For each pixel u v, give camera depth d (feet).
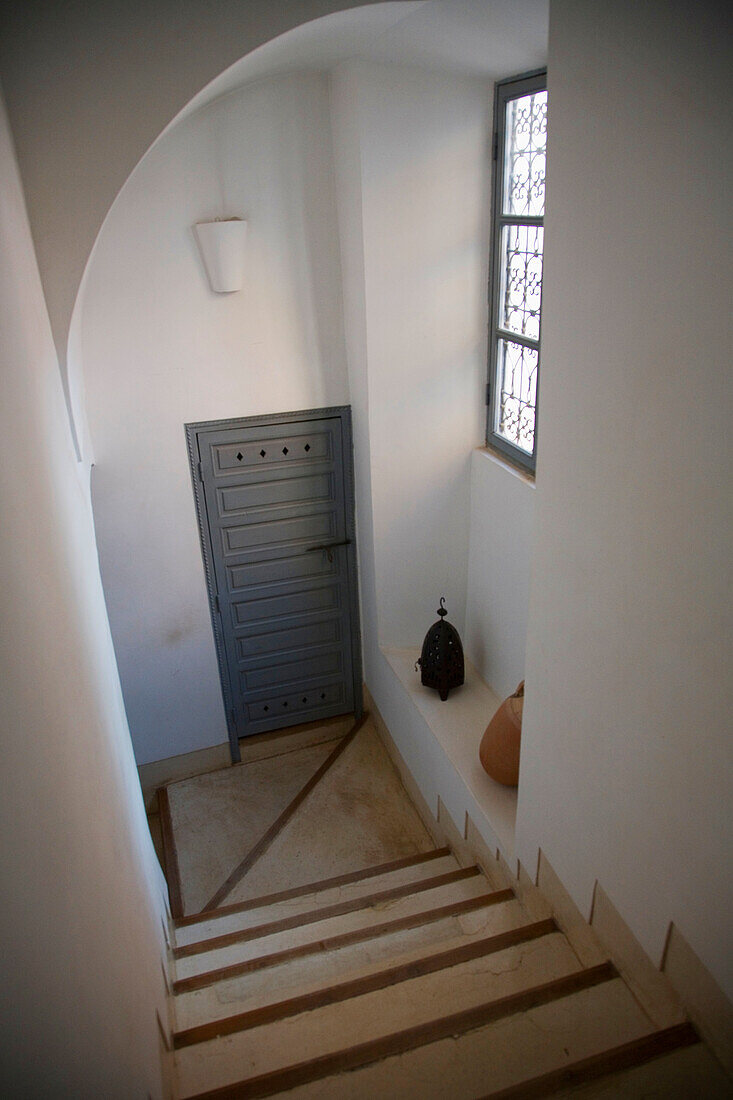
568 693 8.25
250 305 14.01
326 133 13.28
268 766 17.70
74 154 8.12
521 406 13.15
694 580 5.78
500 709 12.25
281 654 17.22
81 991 3.84
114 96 7.91
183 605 15.92
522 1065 7.19
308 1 7.93
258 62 9.75
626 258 5.95
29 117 7.87
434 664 14.55
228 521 15.53
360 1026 8.11
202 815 16.43
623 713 7.17
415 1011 8.25
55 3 7.47
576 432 7.17
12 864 3.00
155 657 16.17
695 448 5.50
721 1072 6.67
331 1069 7.18
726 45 4.52
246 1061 7.68
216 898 14.29
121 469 14.42
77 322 10.67
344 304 14.48
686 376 5.47
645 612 6.52
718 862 6.13
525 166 11.94
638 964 7.73
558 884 9.37
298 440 15.33
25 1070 2.62
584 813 8.36
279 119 12.96
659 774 6.74
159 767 17.21
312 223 13.79
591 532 7.19
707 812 6.15
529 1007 7.79
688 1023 7.07
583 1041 7.45
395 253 13.05
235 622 16.52
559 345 7.23
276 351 14.48
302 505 15.92
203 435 14.66
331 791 16.65
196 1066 7.66
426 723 14.35
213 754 17.53
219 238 12.85
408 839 15.39
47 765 4.12
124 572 15.24
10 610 3.79
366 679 18.22
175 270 13.37
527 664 9.23
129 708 16.39
